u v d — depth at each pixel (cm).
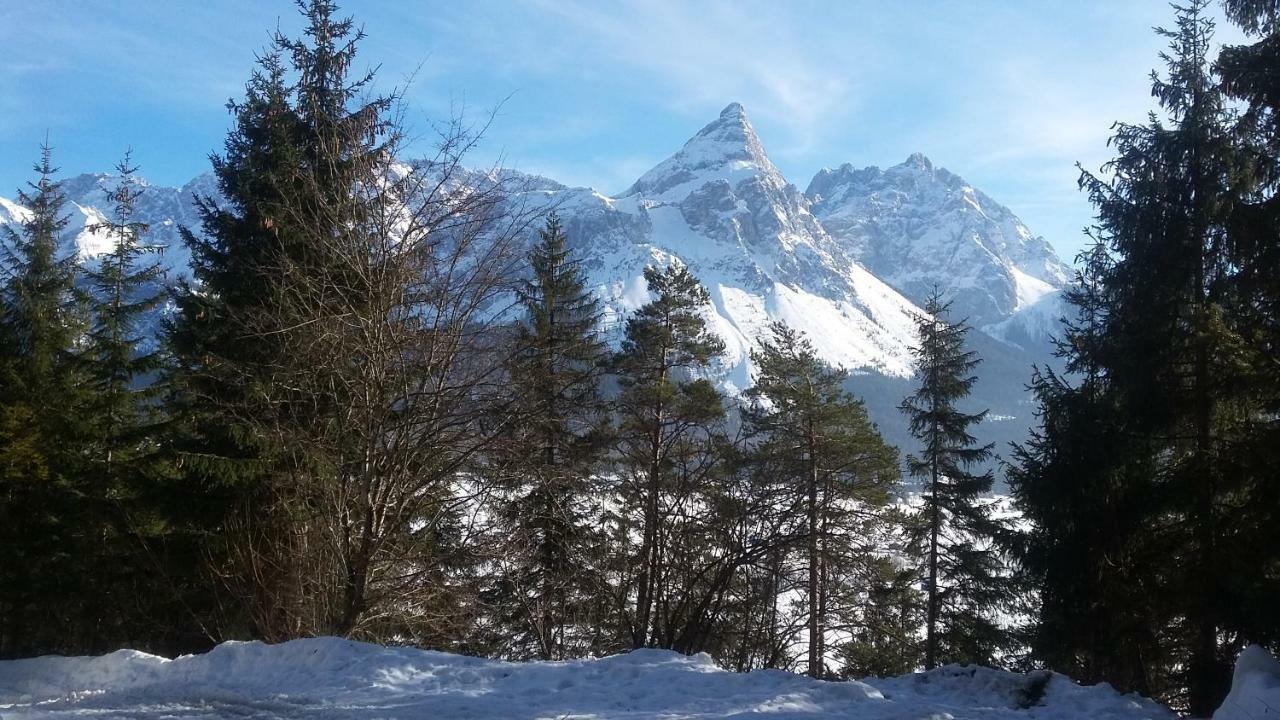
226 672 930
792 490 1586
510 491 1308
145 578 1584
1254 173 1195
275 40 1412
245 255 1386
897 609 2256
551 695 829
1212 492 1315
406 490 1205
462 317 1180
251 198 1348
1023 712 845
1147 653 1477
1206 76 1430
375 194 1221
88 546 1711
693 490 1549
